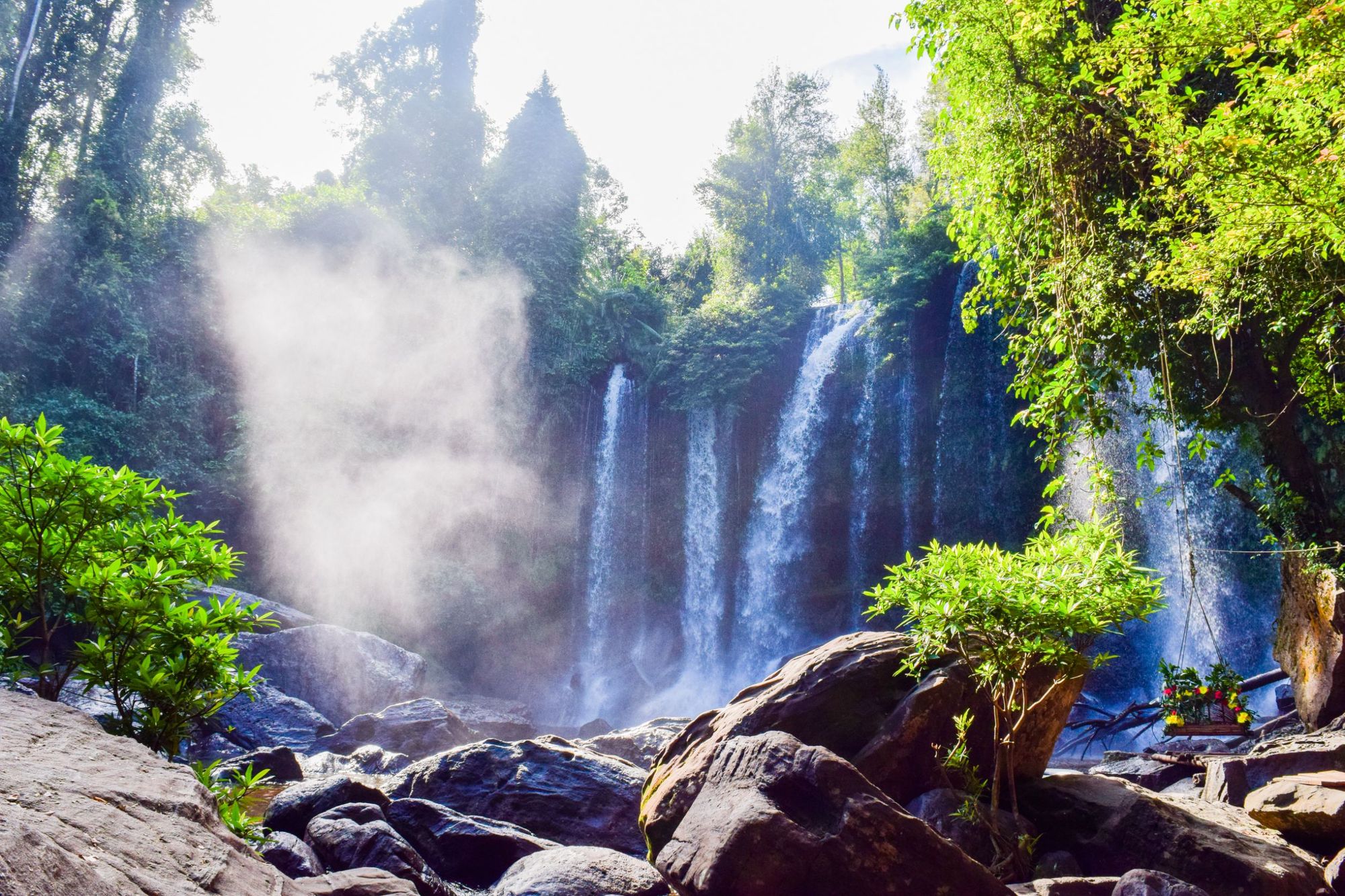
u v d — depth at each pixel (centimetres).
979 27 813
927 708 499
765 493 3094
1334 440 1258
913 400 2828
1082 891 397
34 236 2458
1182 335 821
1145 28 596
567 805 657
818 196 4334
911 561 520
